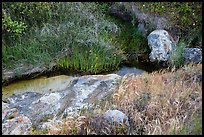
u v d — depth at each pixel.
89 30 8.70
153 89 6.33
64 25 8.72
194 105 5.79
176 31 9.05
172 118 5.45
